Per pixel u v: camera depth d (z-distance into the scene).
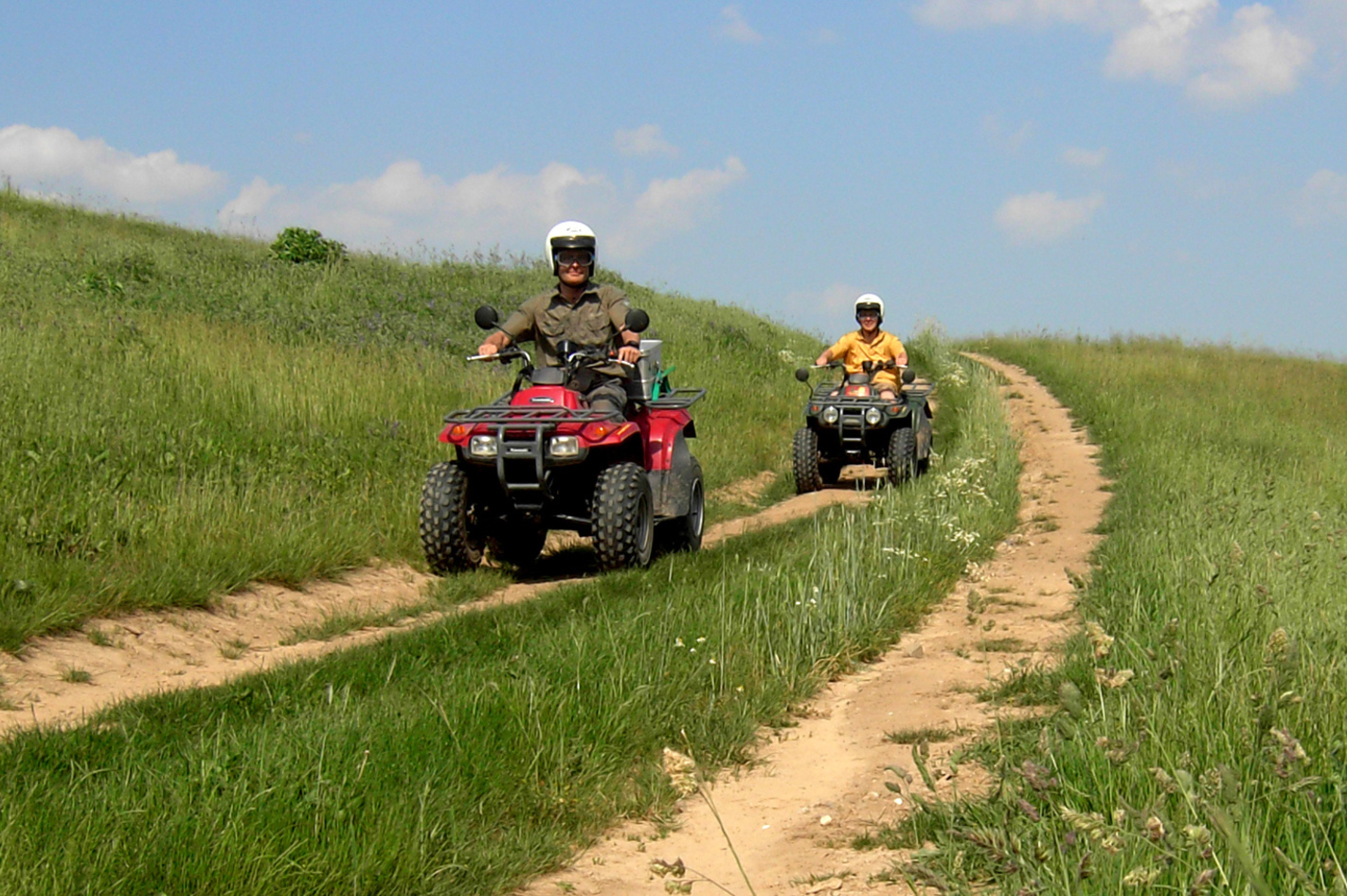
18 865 3.01
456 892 3.39
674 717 4.84
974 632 6.66
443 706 4.40
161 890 3.05
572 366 8.43
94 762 4.04
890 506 8.65
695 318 24.25
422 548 8.46
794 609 6.21
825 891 3.45
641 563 8.13
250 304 15.38
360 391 11.38
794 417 17.38
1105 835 2.66
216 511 7.92
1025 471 13.40
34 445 8.24
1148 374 22.75
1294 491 10.37
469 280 21.78
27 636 5.97
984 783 4.06
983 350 32.16
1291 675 3.54
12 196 24.59
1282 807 3.09
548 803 3.99
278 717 4.54
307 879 3.21
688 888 2.90
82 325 12.02
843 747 4.85
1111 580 6.80
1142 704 3.72
